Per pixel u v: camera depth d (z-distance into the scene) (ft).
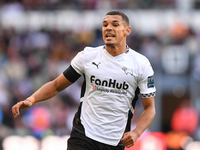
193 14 162.40
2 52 153.89
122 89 43.52
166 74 136.46
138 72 43.73
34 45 156.56
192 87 132.98
